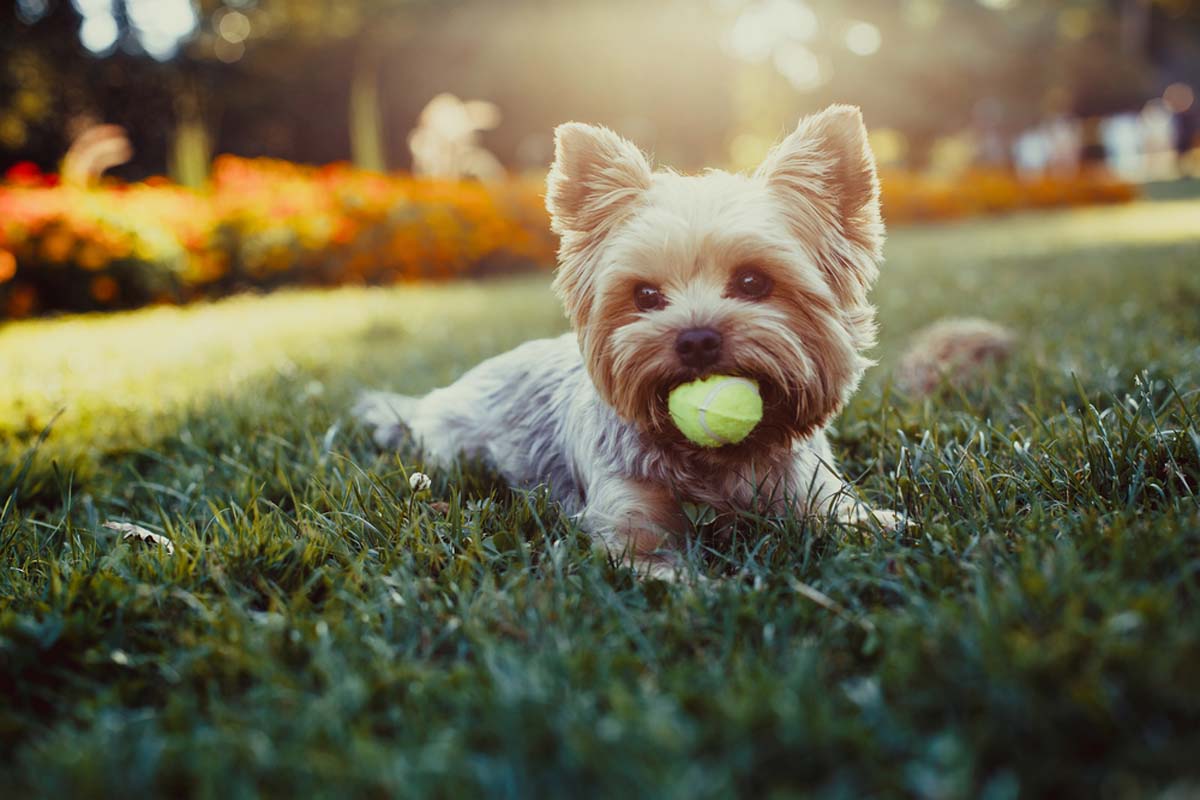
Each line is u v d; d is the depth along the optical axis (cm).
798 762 35
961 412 76
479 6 555
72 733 39
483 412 79
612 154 64
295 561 53
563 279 65
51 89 523
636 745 36
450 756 36
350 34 564
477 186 280
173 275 217
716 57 573
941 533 52
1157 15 838
